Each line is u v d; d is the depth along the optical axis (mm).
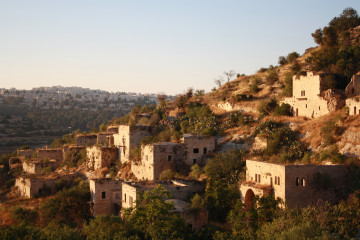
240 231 49031
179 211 53531
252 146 77750
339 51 94312
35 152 123875
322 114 77000
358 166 56000
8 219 65312
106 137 104375
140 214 50500
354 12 117562
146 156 79500
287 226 43875
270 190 54344
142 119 111312
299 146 69000
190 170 77312
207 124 93062
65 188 85125
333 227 44250
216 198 58781
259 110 92812
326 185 53812
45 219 65875
